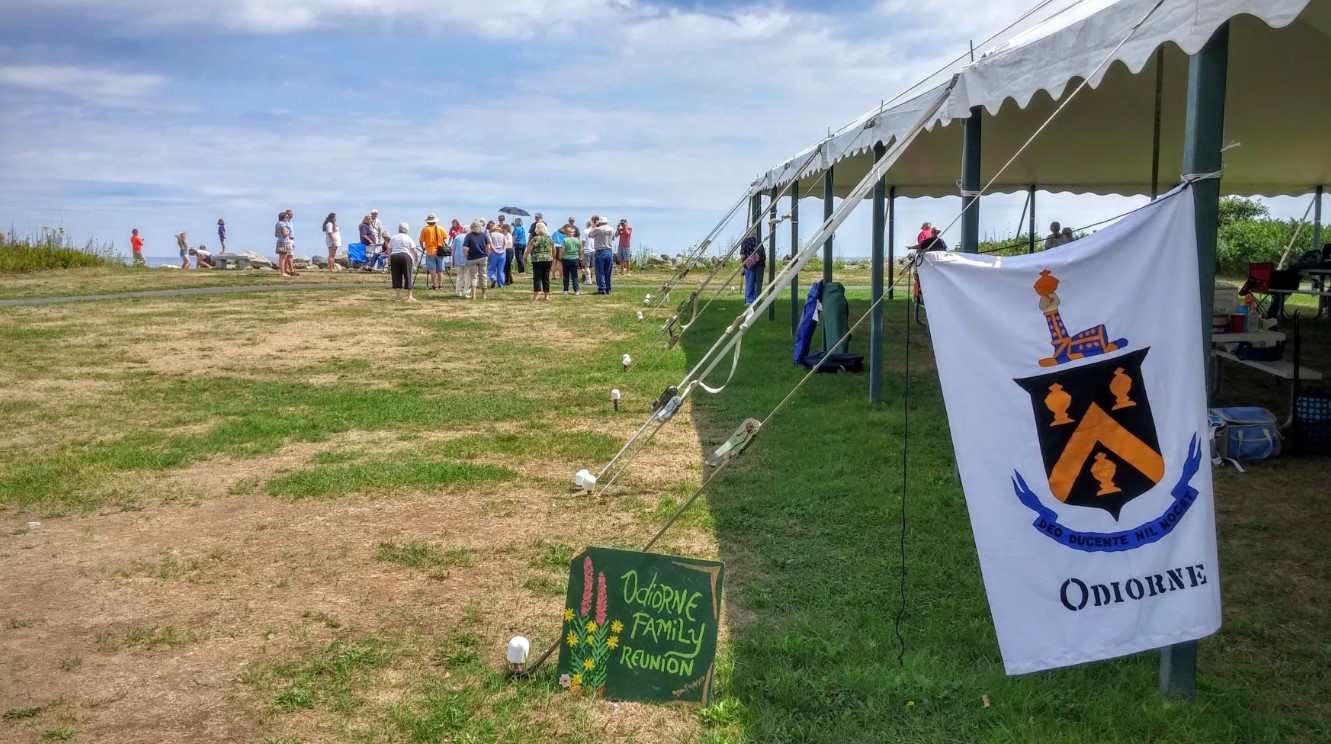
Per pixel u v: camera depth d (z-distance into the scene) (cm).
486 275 2148
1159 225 340
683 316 1770
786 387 1015
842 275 3017
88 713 360
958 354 338
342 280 2623
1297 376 716
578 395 1004
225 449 771
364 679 387
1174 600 339
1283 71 712
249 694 374
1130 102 888
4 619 446
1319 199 1574
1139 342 338
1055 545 336
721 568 362
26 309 1756
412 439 811
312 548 543
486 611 454
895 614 439
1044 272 335
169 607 461
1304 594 457
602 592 373
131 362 1212
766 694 368
